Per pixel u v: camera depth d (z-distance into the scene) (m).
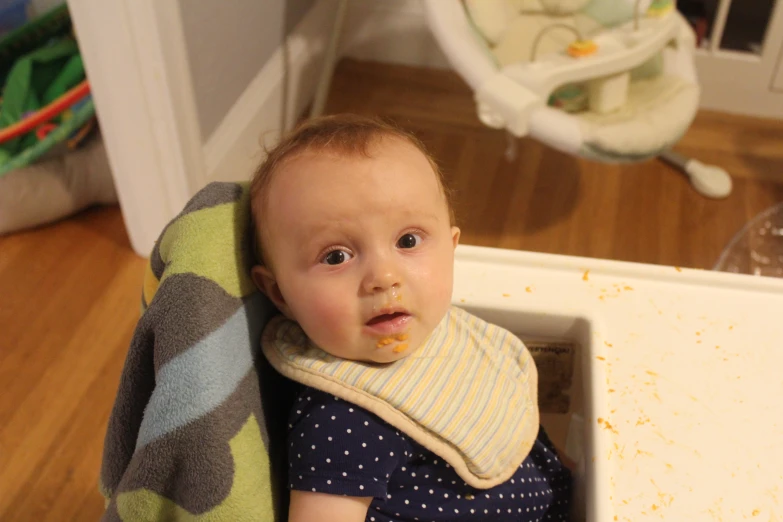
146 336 0.50
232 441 0.50
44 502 1.13
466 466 0.60
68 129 1.53
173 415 0.48
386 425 0.56
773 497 0.57
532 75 1.30
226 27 1.45
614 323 0.70
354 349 0.55
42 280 1.48
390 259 0.53
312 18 1.92
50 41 1.78
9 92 1.63
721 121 1.98
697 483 0.58
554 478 0.71
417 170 0.56
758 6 1.92
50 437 1.21
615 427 0.62
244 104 1.61
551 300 0.72
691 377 0.66
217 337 0.50
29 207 1.51
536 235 1.64
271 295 0.58
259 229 0.56
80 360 1.33
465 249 0.76
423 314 0.55
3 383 1.29
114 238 1.57
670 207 1.72
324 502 0.53
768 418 0.63
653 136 1.33
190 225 0.53
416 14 2.09
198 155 1.40
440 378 0.60
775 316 0.71
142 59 1.21
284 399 0.62
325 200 0.53
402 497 0.60
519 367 0.68
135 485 0.49
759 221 1.49
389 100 2.03
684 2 1.97
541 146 1.87
